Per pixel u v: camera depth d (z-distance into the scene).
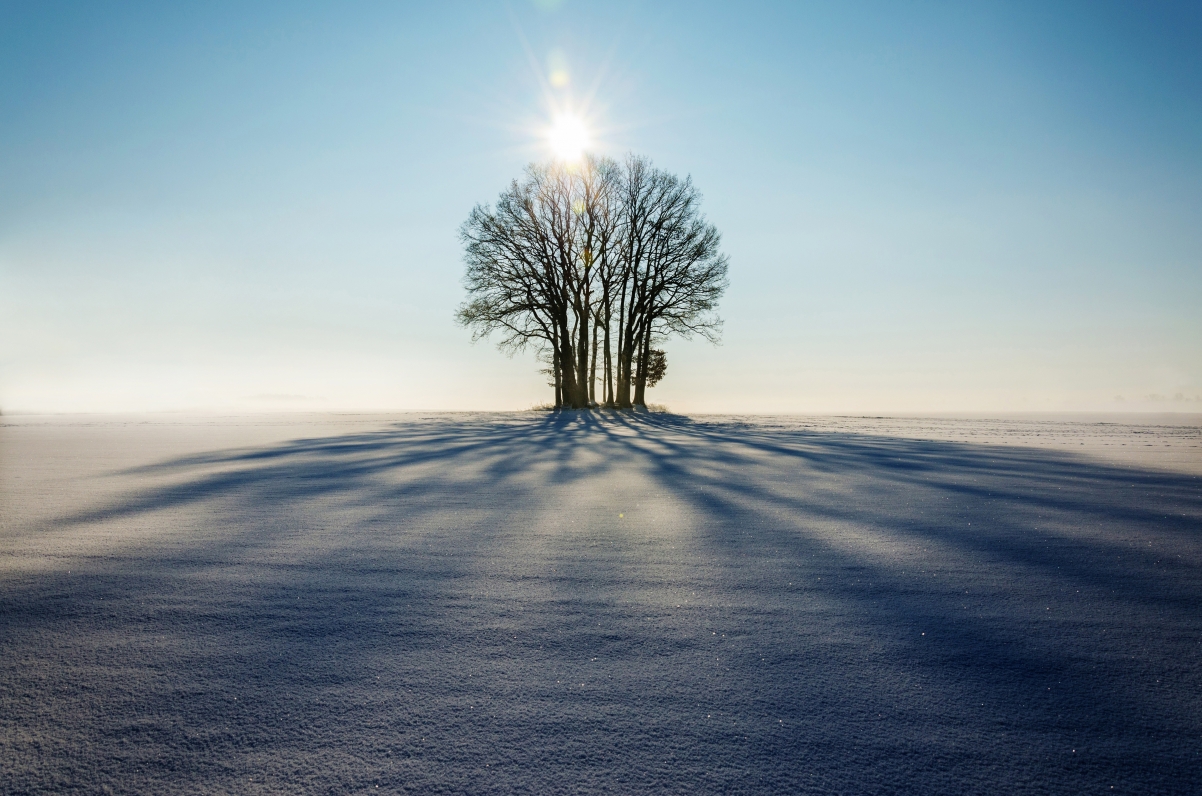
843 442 14.07
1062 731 2.08
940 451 11.91
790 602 3.32
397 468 9.15
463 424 21.72
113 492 6.89
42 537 4.74
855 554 4.30
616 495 6.80
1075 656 2.65
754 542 4.64
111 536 4.78
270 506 6.07
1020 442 14.25
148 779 1.85
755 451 11.95
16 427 20.11
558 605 3.27
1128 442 14.42
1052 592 3.49
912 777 1.85
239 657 2.64
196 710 2.21
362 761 1.93
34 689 2.36
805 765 1.90
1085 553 4.33
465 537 4.79
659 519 5.50
